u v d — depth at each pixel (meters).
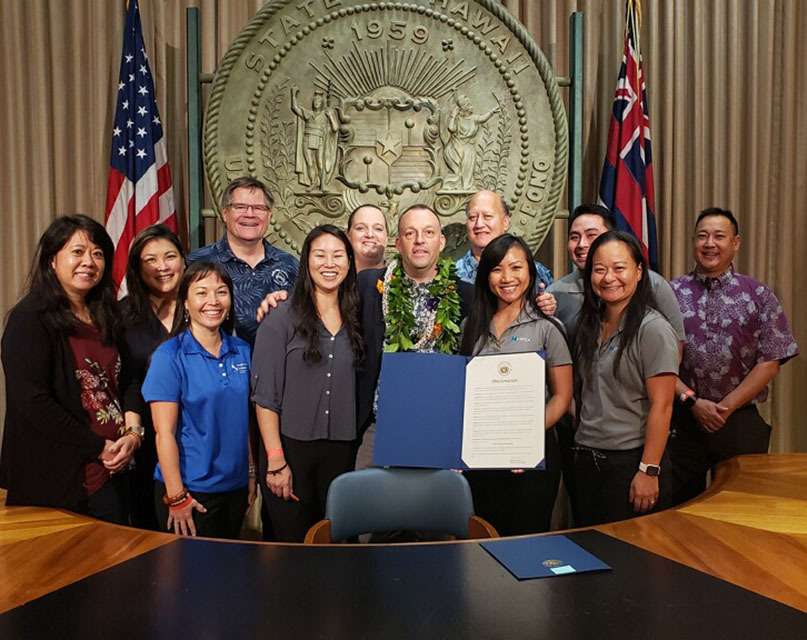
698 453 3.32
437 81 3.72
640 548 1.67
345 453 2.55
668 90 3.99
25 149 3.93
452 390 2.19
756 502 2.02
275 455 2.47
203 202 3.87
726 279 3.33
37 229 3.95
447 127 3.73
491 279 2.44
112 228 3.68
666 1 3.98
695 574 1.52
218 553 1.66
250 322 3.10
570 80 3.77
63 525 1.85
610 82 4.02
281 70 3.67
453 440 2.17
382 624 1.30
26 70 3.91
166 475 2.32
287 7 3.65
